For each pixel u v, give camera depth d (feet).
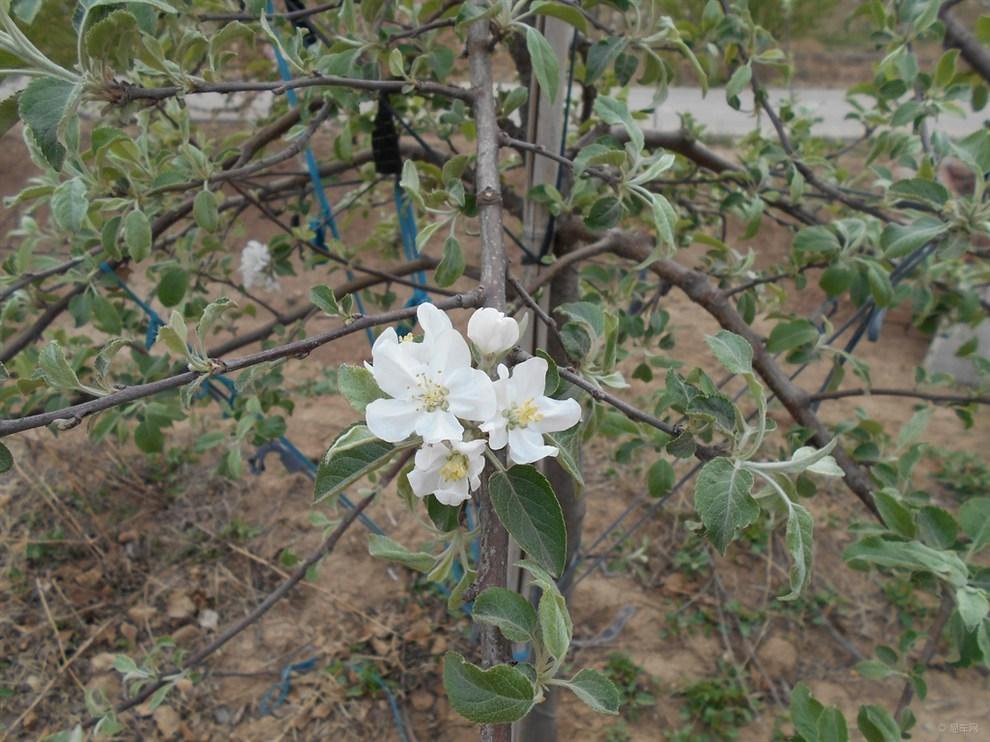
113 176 1.67
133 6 1.20
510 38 1.73
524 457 0.86
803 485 1.99
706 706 2.95
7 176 6.23
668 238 1.35
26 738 2.74
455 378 0.83
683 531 3.67
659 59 1.73
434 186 2.36
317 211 3.44
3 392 1.80
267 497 3.75
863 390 1.94
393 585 3.37
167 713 2.84
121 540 3.48
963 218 1.62
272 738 2.80
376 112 2.03
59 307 2.01
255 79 3.20
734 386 4.50
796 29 6.88
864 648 3.23
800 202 2.23
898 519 1.42
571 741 2.85
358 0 1.74
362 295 2.72
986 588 1.34
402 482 1.18
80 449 3.82
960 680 3.10
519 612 0.82
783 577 3.48
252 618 1.93
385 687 2.94
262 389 2.44
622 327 2.18
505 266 1.14
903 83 2.10
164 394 2.17
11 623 3.11
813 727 1.18
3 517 3.51
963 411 2.19
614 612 3.32
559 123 1.76
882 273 1.88
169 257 2.62
